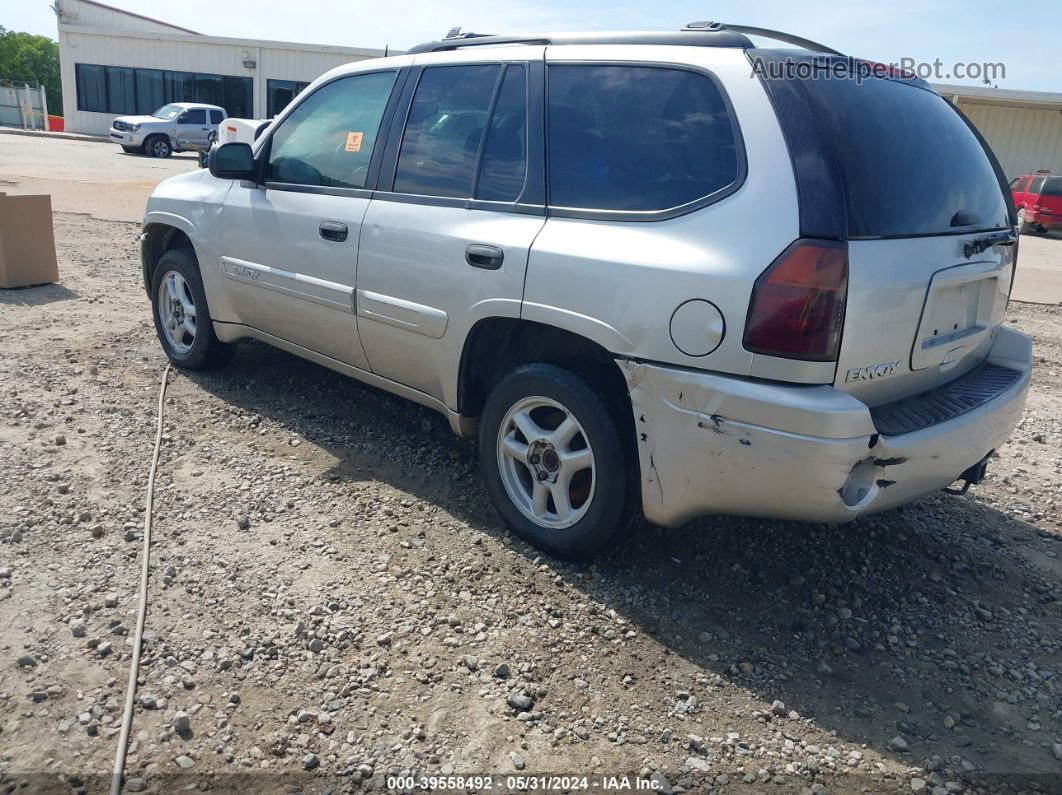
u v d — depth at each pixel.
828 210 2.71
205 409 4.88
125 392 5.05
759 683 2.87
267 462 4.24
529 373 3.40
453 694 2.70
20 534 3.37
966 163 3.43
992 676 3.00
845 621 3.26
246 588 3.16
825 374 2.73
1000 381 3.49
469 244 3.53
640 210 3.09
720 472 2.87
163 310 5.56
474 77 3.81
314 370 5.64
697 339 2.84
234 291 4.88
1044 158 28.86
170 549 3.38
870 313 2.79
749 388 2.74
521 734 2.56
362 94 4.33
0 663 2.66
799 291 2.68
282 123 4.72
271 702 2.61
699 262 2.84
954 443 3.03
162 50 33.50
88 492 3.78
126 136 26.78
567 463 3.35
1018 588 3.61
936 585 3.58
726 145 2.94
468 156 3.72
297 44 32.91
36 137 32.28
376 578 3.29
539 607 3.18
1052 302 11.01
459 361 3.67
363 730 2.52
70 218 11.93
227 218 4.85
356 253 4.06
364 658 2.83
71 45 34.00
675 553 3.63
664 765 2.48
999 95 27.22
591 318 3.10
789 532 3.89
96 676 2.65
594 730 2.60
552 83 3.50
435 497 4.00
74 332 6.26
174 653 2.78
